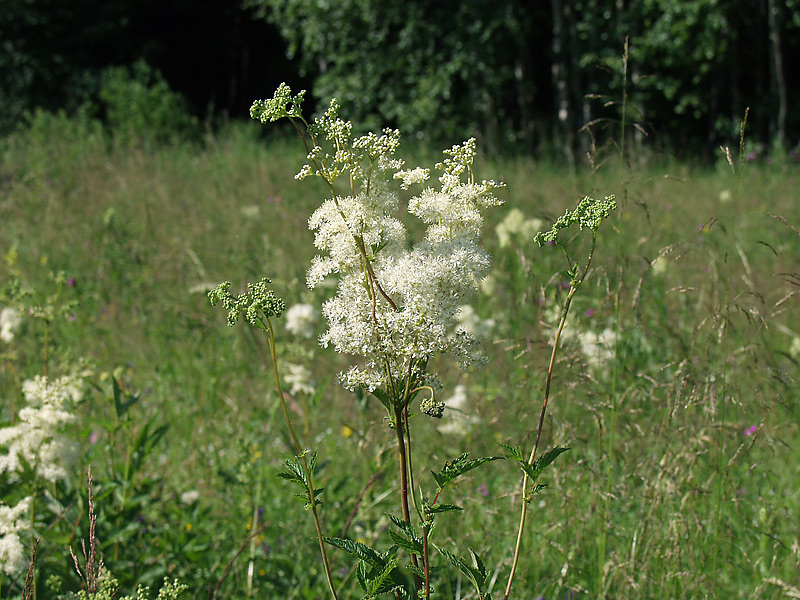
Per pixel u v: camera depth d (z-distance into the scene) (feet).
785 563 11.75
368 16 70.23
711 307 14.64
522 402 13.62
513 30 67.62
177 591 8.55
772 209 33.58
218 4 97.66
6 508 10.25
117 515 11.24
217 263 25.61
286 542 12.53
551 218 14.74
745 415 14.10
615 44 68.80
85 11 86.02
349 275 7.09
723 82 79.46
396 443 12.46
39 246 26.96
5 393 16.31
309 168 6.84
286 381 15.84
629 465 12.25
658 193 33.04
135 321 22.18
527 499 7.07
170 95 63.05
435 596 10.97
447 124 70.38
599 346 13.07
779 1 68.59
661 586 10.73
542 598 10.85
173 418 16.47
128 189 35.29
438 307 6.76
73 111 78.64
